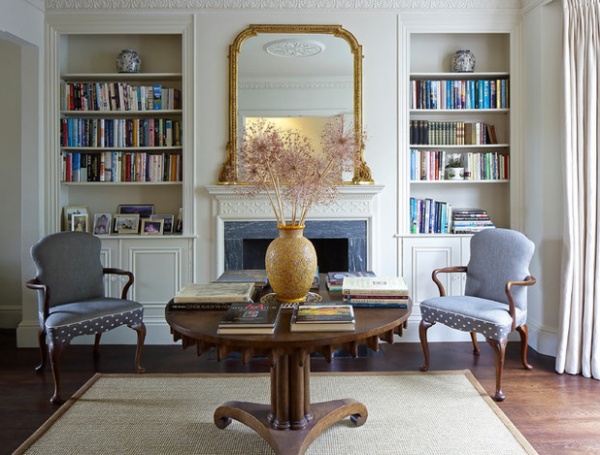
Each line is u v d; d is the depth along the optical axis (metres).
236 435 2.26
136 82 3.94
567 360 3.04
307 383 2.12
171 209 4.02
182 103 3.71
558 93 3.34
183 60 3.69
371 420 2.40
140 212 3.97
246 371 3.11
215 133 3.71
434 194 4.02
